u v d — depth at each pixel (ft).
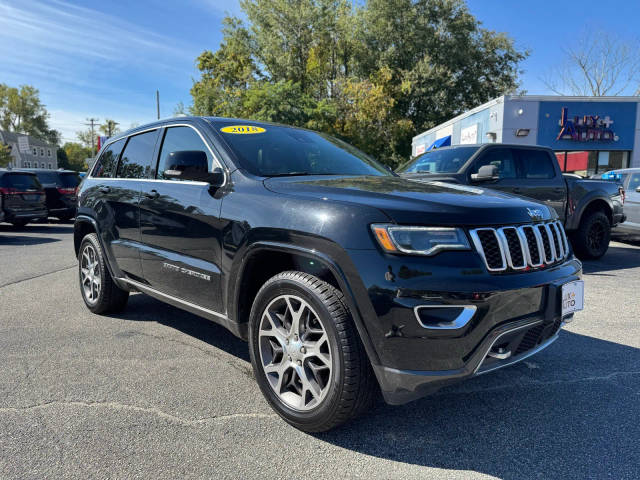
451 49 114.93
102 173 14.16
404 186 8.60
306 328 7.59
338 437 7.55
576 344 11.97
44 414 8.13
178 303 10.50
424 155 25.17
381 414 8.34
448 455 7.06
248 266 8.49
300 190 8.20
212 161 10.01
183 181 10.38
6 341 11.85
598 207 25.14
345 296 6.93
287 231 7.62
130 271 12.19
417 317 6.53
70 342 11.81
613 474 6.57
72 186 49.16
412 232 6.74
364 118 96.73
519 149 22.75
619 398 8.95
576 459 6.95
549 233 8.17
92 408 8.38
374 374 7.12
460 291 6.59
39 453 6.96
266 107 82.38
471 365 6.80
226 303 8.96
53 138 278.46
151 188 11.21
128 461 6.79
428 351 6.61
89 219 13.84
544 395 9.09
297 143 11.23
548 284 7.56
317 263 7.66
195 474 6.51
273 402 8.07
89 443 7.24
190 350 11.35
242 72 119.14
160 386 9.32
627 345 11.89
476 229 7.02
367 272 6.72
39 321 13.58
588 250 24.61
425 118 113.50
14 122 263.70
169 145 11.43
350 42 114.83
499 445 7.34
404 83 107.14
